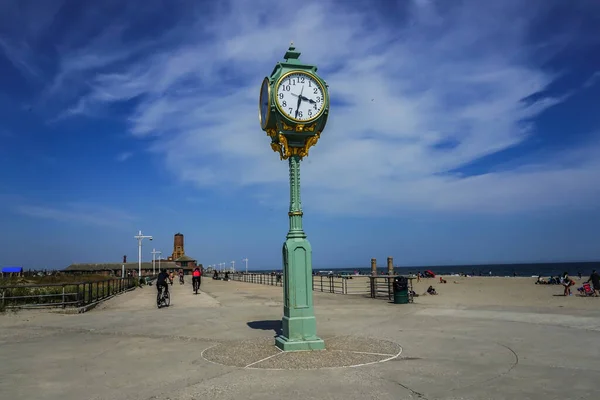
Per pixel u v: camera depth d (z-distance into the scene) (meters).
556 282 41.19
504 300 21.64
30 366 8.37
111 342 10.91
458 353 8.98
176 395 6.41
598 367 7.73
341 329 12.34
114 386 6.95
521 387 6.61
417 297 25.12
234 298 24.94
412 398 6.16
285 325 9.65
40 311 17.59
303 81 9.98
